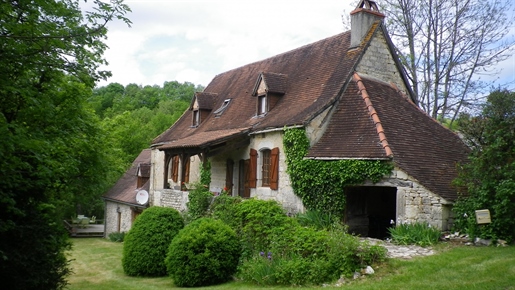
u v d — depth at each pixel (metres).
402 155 12.38
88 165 14.55
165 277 13.15
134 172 30.88
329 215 12.95
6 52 7.18
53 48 7.91
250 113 18.41
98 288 11.69
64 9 8.01
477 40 20.94
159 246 13.49
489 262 8.80
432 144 13.85
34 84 8.92
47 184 9.96
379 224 14.92
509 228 10.32
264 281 10.00
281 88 17.45
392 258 9.52
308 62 18.22
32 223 9.45
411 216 11.70
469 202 11.01
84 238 28.77
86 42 8.34
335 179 12.94
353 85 14.96
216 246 11.49
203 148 16.30
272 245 10.94
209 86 25.66
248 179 17.47
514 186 9.82
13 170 8.02
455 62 21.62
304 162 13.71
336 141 13.55
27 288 9.23
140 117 55.84
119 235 26.22
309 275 9.38
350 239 9.70
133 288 11.52
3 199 8.15
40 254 9.48
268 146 15.76
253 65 22.77
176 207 17.59
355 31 16.28
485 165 10.73
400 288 7.83
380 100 14.58
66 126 10.85
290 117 14.92
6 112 8.74
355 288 8.16
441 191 11.60
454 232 11.34
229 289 9.94
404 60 23.05
